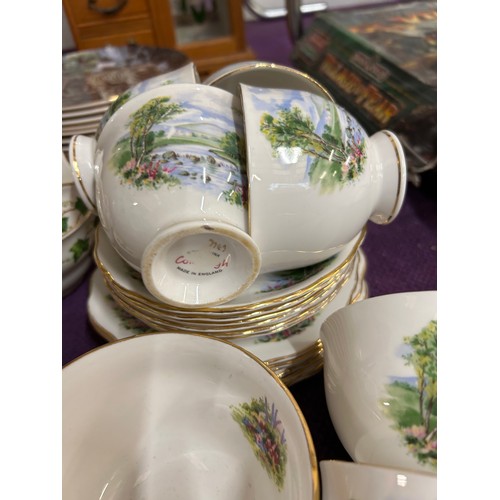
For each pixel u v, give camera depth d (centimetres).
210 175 34
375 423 33
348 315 38
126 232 36
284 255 39
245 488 39
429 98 65
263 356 43
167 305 40
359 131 40
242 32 106
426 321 35
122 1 97
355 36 87
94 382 40
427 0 103
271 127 35
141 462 42
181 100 38
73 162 41
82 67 84
